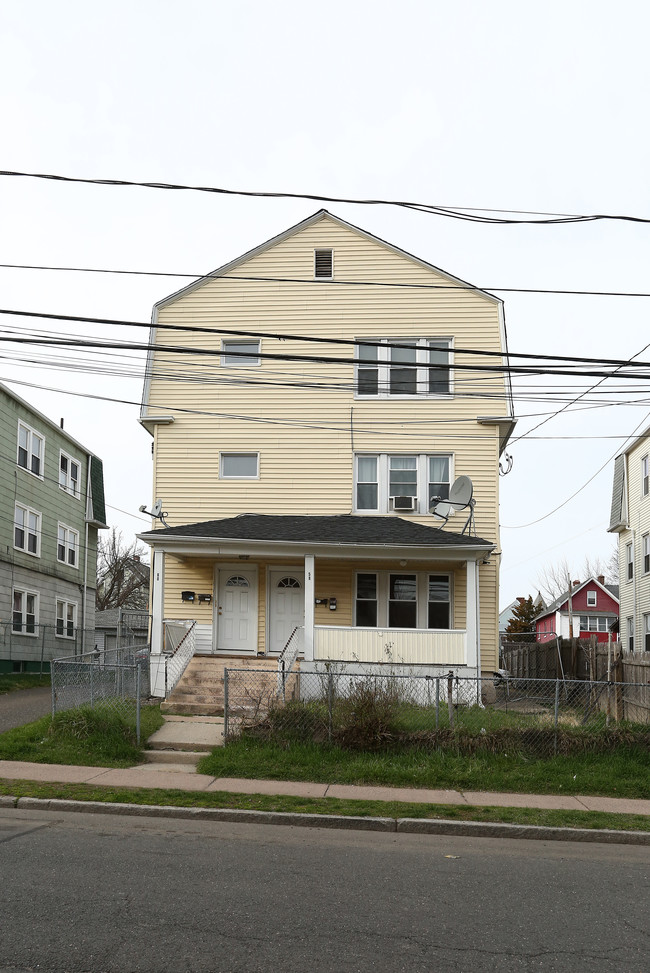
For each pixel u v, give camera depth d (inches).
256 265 932.6
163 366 914.1
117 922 244.8
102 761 506.9
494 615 856.9
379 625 855.1
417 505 880.3
